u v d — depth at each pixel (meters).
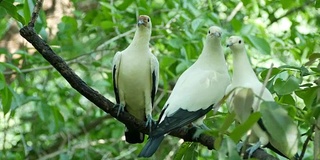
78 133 16.64
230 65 14.40
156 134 7.87
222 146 5.82
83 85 7.77
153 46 14.56
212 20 13.40
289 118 5.79
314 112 6.35
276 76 8.07
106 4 13.10
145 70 9.19
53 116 12.62
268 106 5.79
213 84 8.55
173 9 14.01
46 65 14.78
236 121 7.25
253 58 14.48
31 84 15.98
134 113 9.58
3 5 8.62
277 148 7.37
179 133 8.00
